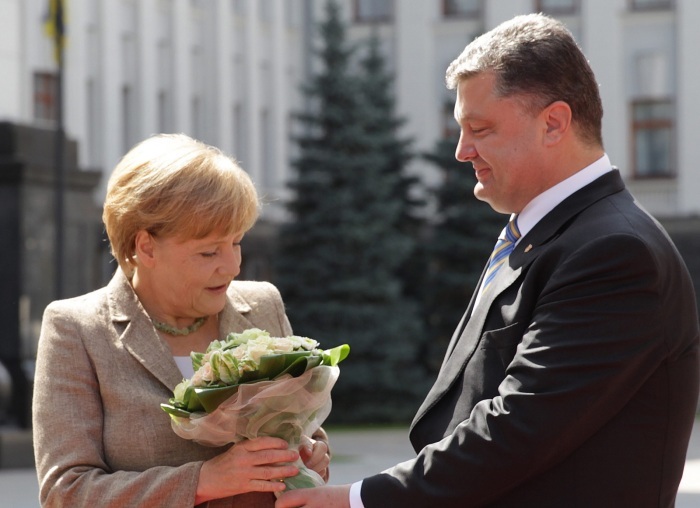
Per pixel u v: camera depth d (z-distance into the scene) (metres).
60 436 5.51
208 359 5.39
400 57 48.09
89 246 27.12
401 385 38.00
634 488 5.27
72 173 26.55
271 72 45.50
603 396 5.17
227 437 5.39
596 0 45.84
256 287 6.28
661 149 45.38
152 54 38.59
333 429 35.56
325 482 5.95
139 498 5.37
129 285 5.82
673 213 45.00
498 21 46.97
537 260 5.45
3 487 20.20
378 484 5.39
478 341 5.61
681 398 5.37
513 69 5.48
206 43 41.59
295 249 38.66
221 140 41.78
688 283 5.49
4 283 24.94
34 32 32.16
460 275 39.62
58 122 23.41
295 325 38.19
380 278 38.06
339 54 39.56
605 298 5.21
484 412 5.28
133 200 5.55
